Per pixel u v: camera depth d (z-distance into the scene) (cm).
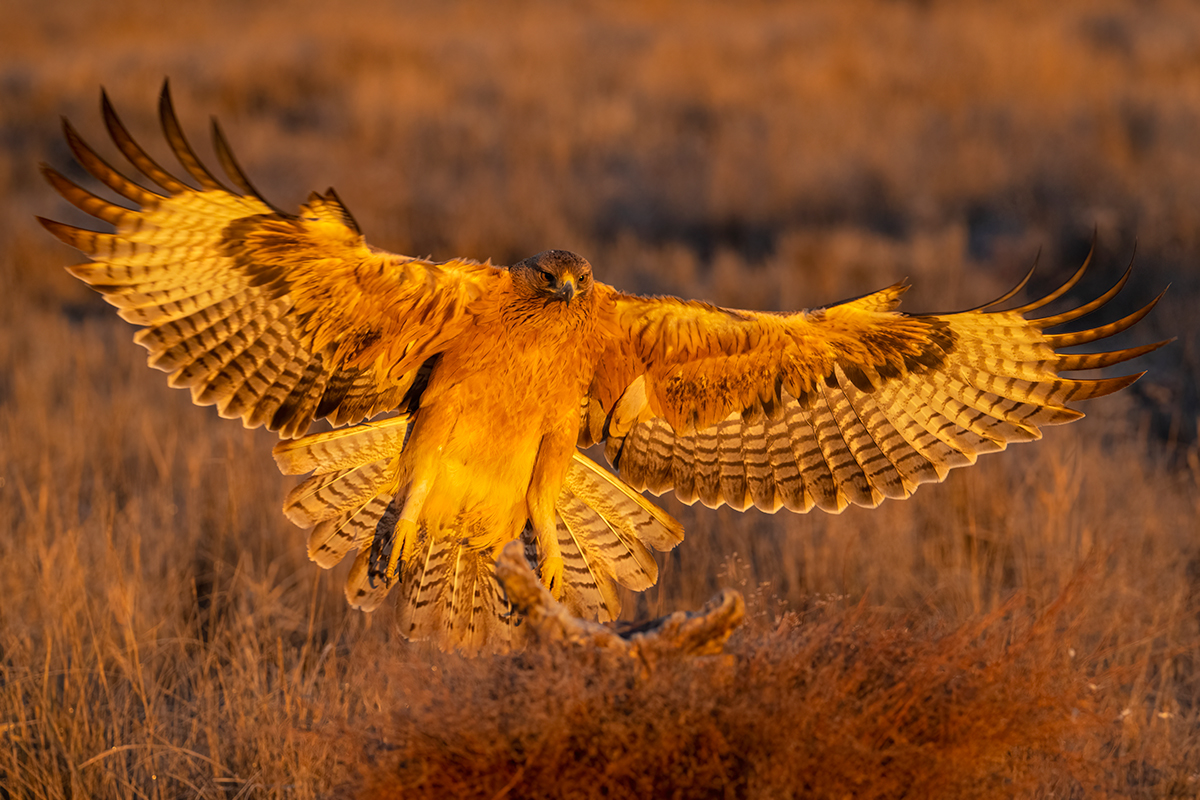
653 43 4434
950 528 1241
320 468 820
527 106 3675
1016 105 3119
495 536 815
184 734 911
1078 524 1198
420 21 5172
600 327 821
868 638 662
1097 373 1816
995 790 629
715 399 856
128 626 985
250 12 5703
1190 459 1447
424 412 802
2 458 1409
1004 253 2362
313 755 789
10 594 1079
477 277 791
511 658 671
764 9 5184
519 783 584
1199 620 1073
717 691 606
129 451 1527
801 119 3275
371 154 3325
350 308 786
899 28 4334
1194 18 4053
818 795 585
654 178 3009
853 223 2662
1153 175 2472
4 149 3419
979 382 820
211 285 758
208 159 3275
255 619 1080
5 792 812
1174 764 843
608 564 839
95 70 4131
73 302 2447
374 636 1009
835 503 863
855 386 841
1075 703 657
